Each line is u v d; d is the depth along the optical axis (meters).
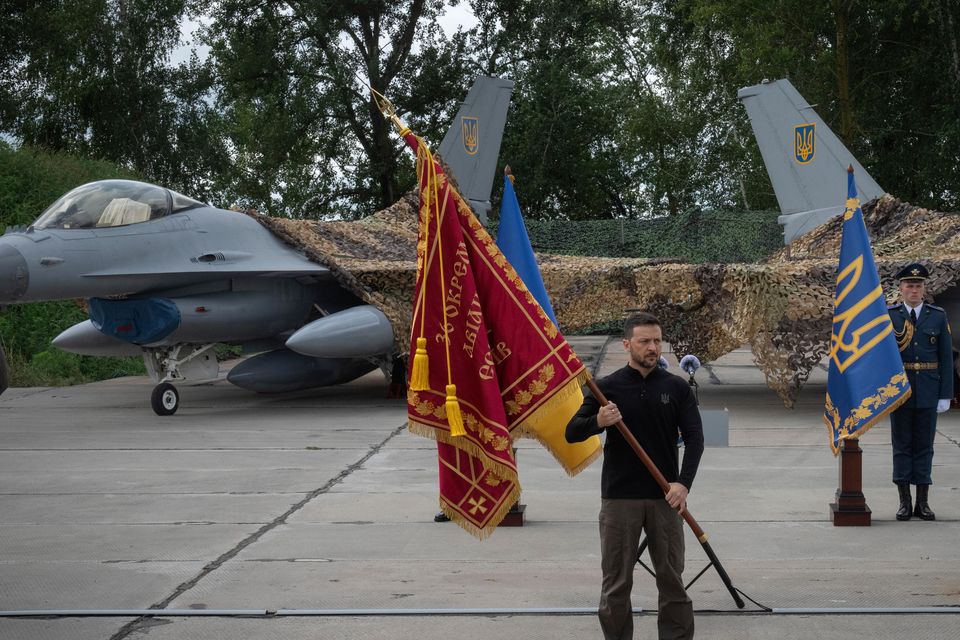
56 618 4.74
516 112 38.81
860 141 32.81
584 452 4.82
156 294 13.74
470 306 4.32
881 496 7.63
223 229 14.34
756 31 30.86
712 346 13.52
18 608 4.91
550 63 38.06
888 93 32.38
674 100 38.97
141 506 7.47
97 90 34.38
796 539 6.25
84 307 16.14
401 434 11.39
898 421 6.82
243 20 37.81
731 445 10.25
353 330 13.88
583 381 4.18
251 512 7.22
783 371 12.48
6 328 19.72
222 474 8.84
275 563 5.76
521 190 38.34
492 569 5.60
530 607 4.84
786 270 12.76
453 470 4.35
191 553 6.02
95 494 7.96
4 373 4.50
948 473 8.56
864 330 6.76
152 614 4.77
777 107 17.22
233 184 42.47
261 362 14.76
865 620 4.58
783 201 17.31
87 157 33.62
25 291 11.96
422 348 4.24
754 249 28.89
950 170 30.25
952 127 28.84
